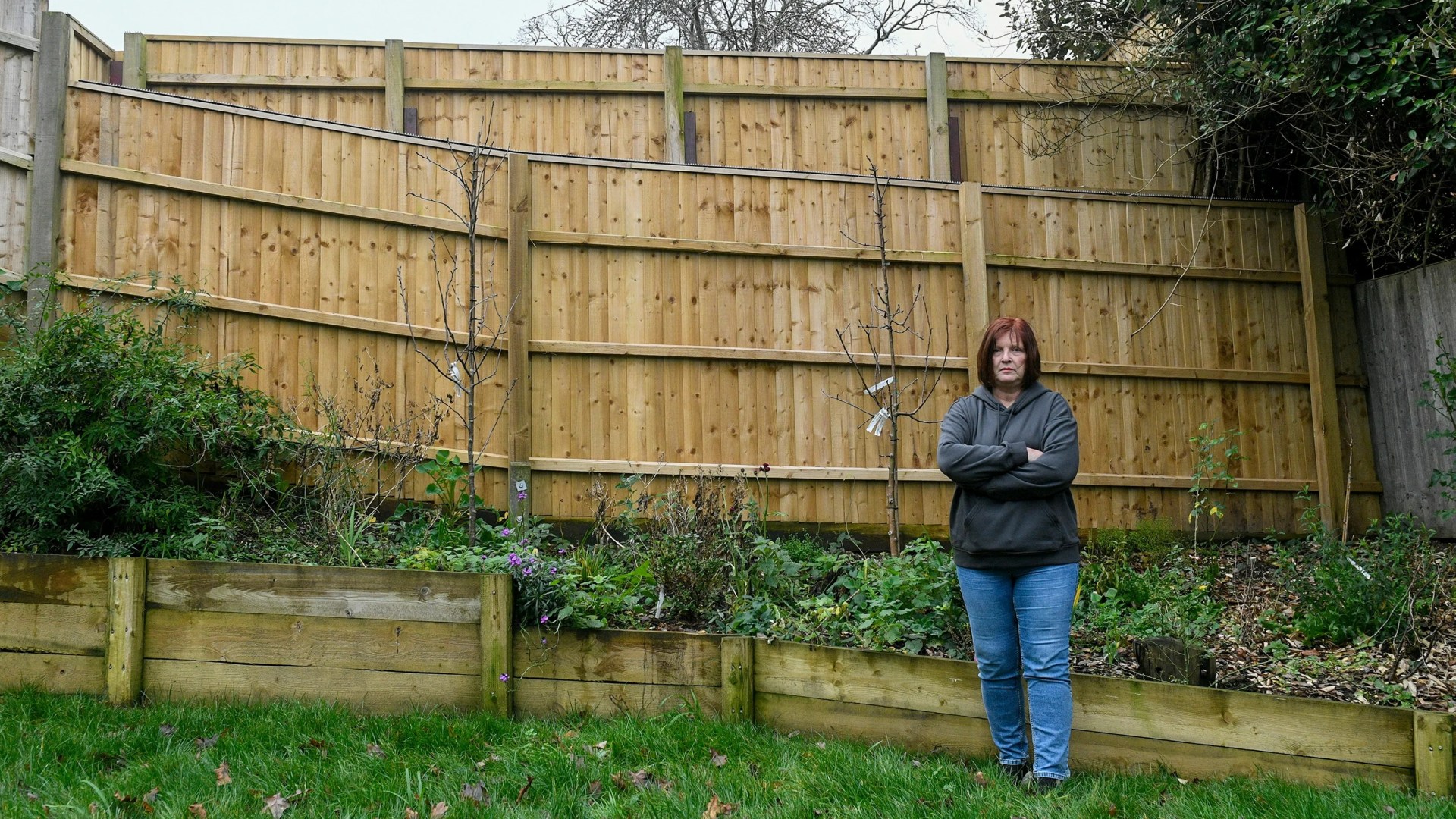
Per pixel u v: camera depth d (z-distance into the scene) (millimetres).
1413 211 8070
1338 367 8414
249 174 6461
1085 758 4102
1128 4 9312
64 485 5027
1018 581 3787
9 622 4430
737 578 5594
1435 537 7875
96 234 6070
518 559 4609
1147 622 5289
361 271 6680
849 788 3592
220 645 4445
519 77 8891
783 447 7289
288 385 6391
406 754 3793
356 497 6012
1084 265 7957
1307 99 8148
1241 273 8250
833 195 7578
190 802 3256
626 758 3875
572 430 7000
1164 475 7887
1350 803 3553
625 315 7195
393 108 8695
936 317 7605
